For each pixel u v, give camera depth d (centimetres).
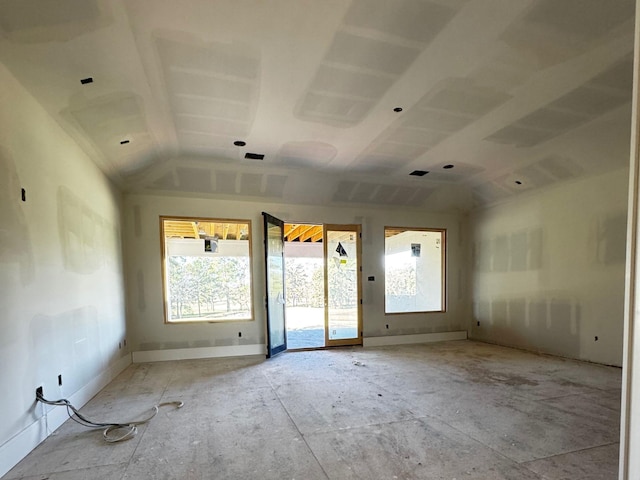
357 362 516
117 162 432
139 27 227
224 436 276
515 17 225
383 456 244
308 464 234
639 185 71
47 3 199
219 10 216
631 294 72
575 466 230
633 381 70
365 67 279
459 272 718
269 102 335
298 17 224
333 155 482
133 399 363
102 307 416
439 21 228
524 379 421
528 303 588
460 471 225
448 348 616
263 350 578
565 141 429
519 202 606
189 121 373
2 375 230
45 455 251
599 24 232
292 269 1248
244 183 556
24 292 259
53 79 266
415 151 467
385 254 673
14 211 251
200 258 580
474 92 319
